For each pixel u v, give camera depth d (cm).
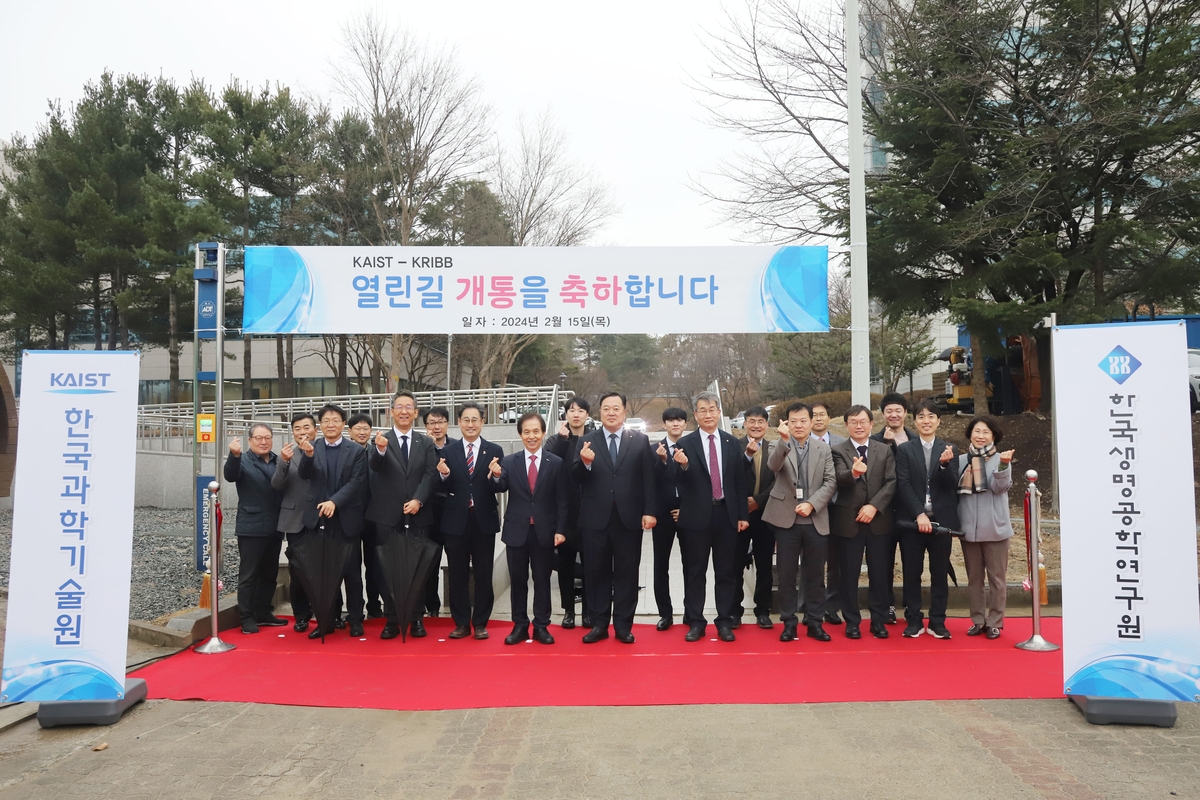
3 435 1484
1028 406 1432
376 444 656
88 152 2547
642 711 479
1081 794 363
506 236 2577
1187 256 1162
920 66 1298
